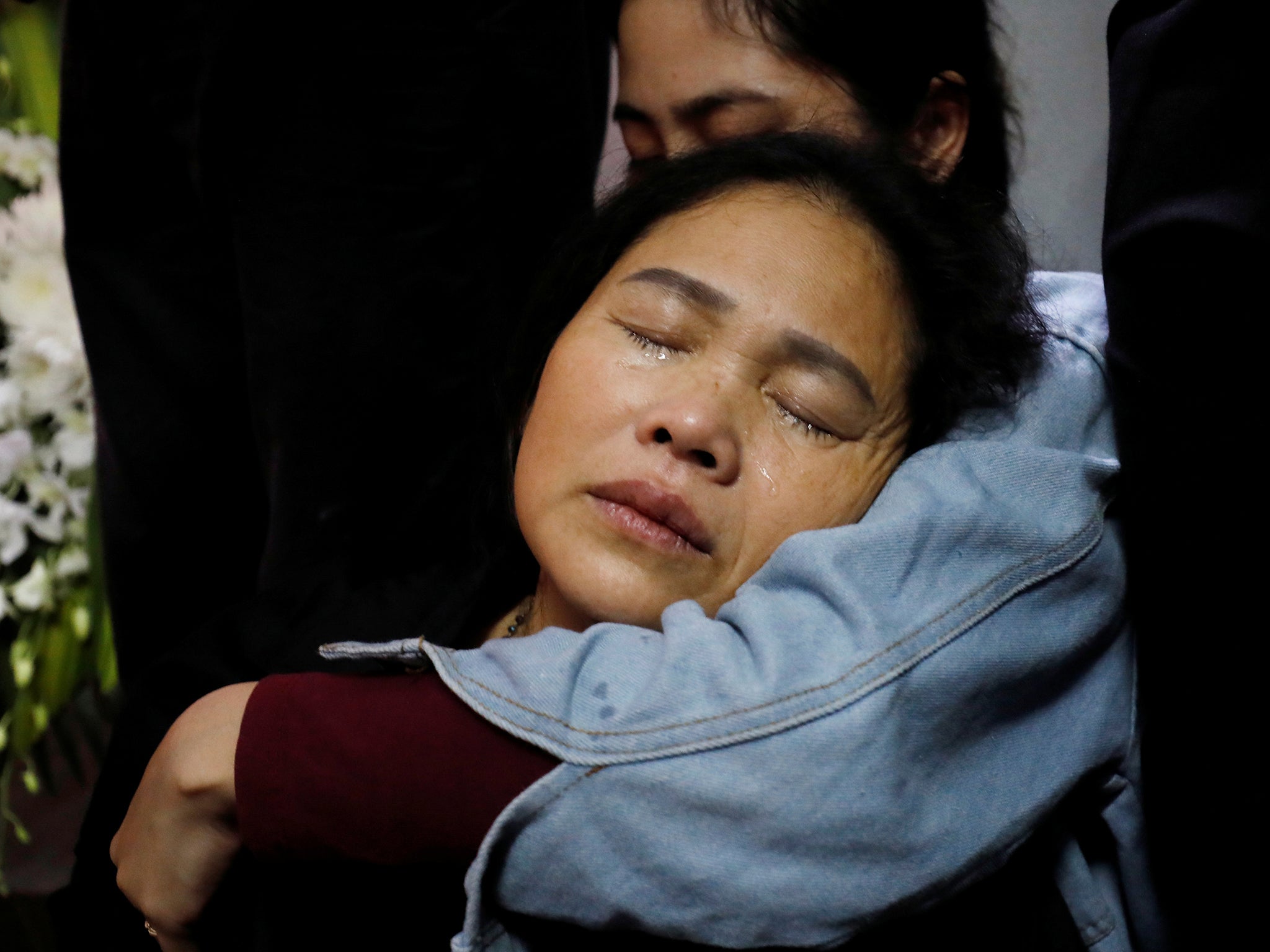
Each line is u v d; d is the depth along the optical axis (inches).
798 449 26.5
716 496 25.5
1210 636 23.6
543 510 26.6
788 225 27.5
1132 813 27.1
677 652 22.0
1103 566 25.6
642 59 36.8
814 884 20.8
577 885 21.2
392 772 21.9
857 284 27.2
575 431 26.5
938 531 23.5
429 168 39.7
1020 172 49.3
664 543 25.4
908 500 24.5
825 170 29.1
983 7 40.5
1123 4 26.5
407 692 23.4
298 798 22.3
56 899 32.3
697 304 26.3
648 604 25.4
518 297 42.4
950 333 28.9
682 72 36.0
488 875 21.8
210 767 23.7
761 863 20.7
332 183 39.2
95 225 42.6
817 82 35.6
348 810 22.0
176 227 43.1
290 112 38.6
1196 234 22.9
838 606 22.5
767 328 26.0
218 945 26.0
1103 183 55.6
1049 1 54.1
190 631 47.5
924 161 35.2
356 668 33.6
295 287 40.0
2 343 43.0
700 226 28.0
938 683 21.9
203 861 24.4
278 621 36.0
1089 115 55.1
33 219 42.6
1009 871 26.5
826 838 20.7
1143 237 24.0
